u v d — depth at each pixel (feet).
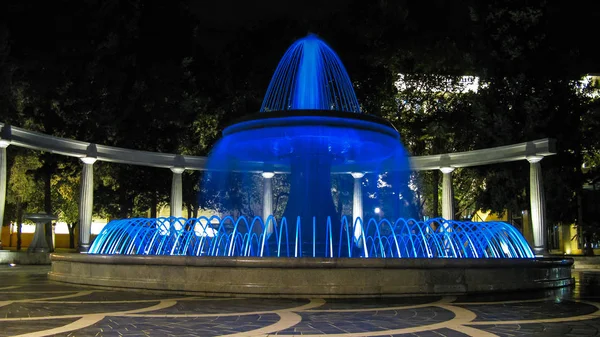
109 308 27.17
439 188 105.40
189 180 100.78
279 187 115.65
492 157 69.26
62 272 41.81
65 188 126.31
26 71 75.72
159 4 90.89
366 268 31.68
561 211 86.79
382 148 47.65
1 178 58.90
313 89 54.90
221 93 98.12
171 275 33.60
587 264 83.10
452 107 97.55
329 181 46.85
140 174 97.09
